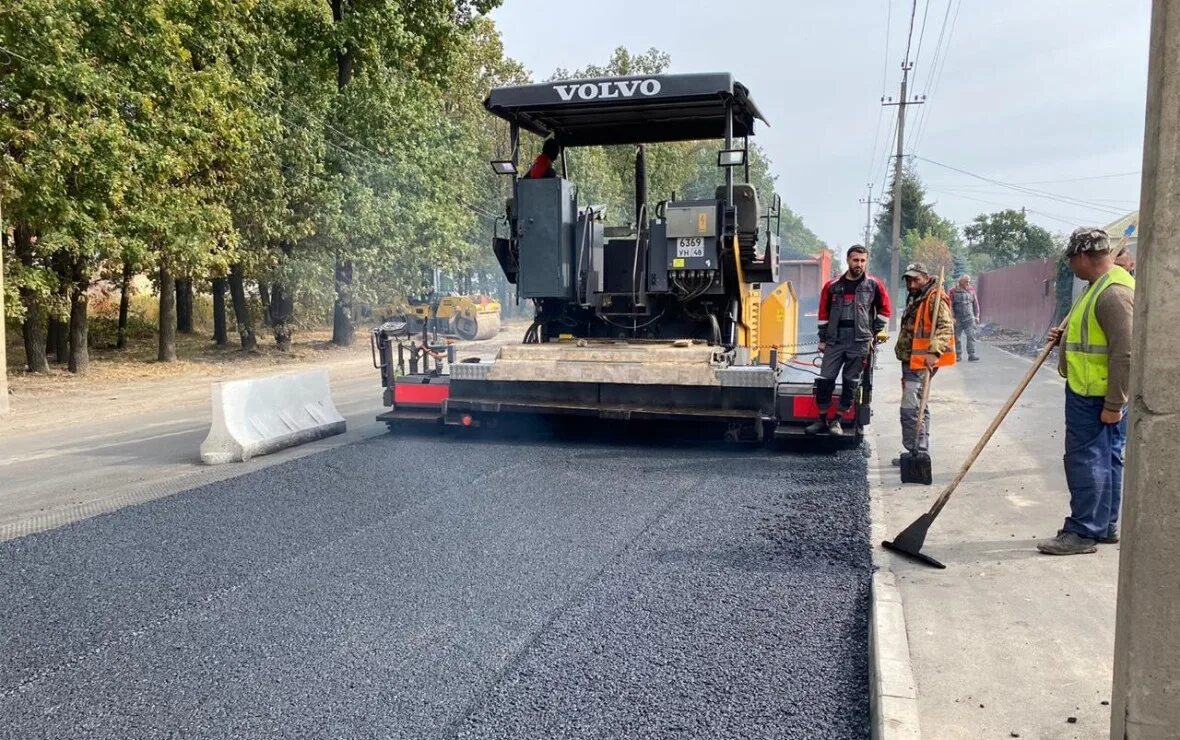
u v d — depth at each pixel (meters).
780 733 2.95
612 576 4.48
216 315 25.58
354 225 21.50
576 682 3.32
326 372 9.34
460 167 28.05
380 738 2.95
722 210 8.02
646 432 8.66
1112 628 3.63
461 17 25.48
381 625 3.89
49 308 15.77
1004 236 54.22
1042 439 7.91
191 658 3.58
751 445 8.05
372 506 5.94
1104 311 4.37
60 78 12.71
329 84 22.05
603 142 9.05
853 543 4.96
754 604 4.08
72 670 3.48
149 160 14.41
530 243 8.34
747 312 9.13
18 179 12.77
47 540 5.26
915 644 3.50
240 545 5.09
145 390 15.23
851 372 7.39
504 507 5.88
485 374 8.18
